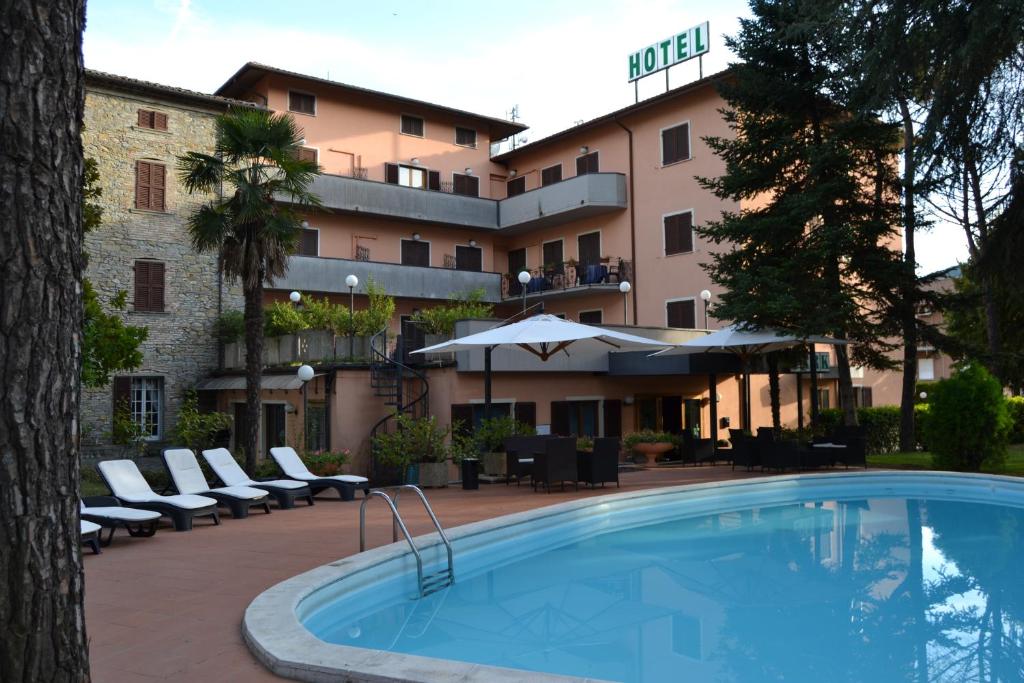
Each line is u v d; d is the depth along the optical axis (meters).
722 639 6.04
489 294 31.11
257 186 15.39
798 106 18.17
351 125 29.41
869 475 14.62
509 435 15.98
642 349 20.27
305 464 15.02
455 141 32.44
